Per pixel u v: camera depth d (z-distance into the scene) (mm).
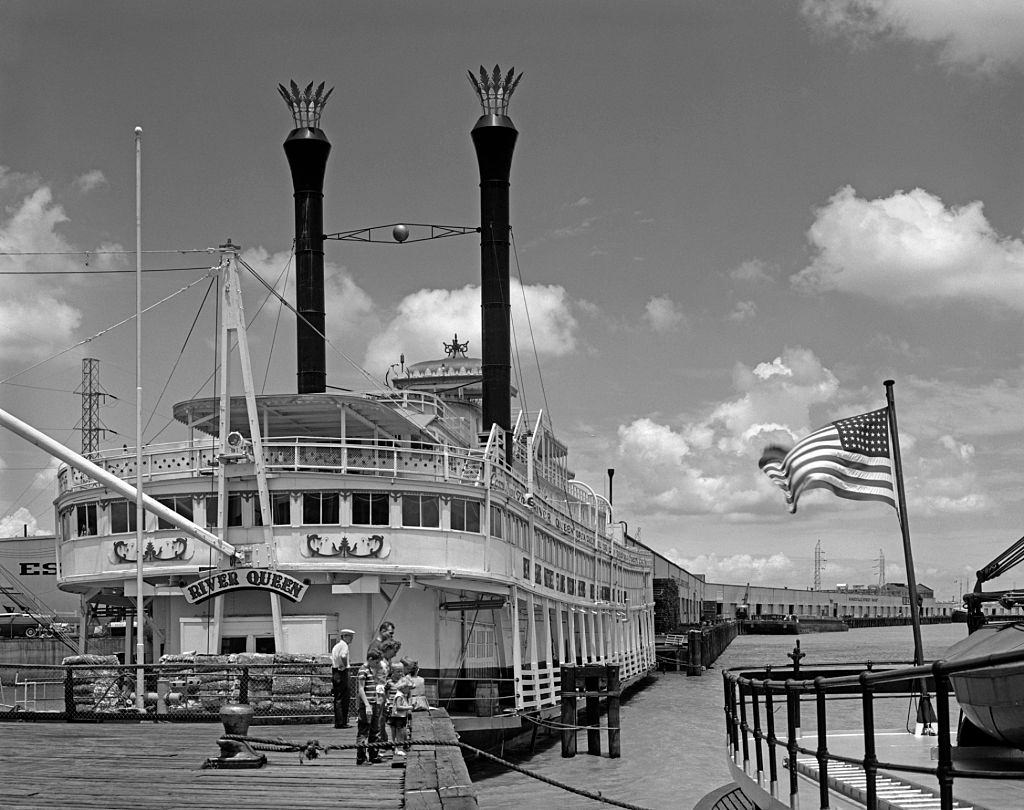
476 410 62688
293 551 40312
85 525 43969
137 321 36906
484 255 62469
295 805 16906
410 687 22422
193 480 41281
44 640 64688
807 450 25875
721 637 152250
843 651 161250
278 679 32625
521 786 40344
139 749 24984
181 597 42938
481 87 64438
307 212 65000
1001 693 12984
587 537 64625
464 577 41781
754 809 22078
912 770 9461
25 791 18469
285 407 43938
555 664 60844
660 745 51438
